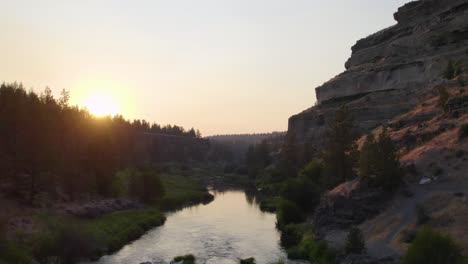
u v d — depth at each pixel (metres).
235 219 86.50
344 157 83.62
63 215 68.81
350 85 172.25
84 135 97.75
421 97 114.50
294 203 79.25
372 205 57.59
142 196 103.75
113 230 67.69
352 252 46.31
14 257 44.84
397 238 47.22
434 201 52.31
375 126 127.50
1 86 80.94
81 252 53.66
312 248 54.38
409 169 61.88
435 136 72.00
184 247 62.16
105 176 97.69
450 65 112.69
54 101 92.38
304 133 185.50
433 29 153.25
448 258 33.81
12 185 75.38
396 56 168.25
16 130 74.62
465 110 75.00
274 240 66.25
